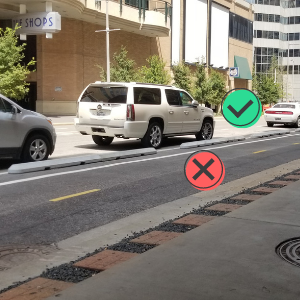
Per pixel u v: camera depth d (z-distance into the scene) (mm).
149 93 14695
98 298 3340
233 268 3928
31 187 8273
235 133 22828
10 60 30016
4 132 10023
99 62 44844
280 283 3607
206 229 5172
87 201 7254
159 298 3328
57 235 5480
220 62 66688
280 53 102438
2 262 4520
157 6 49406
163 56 53062
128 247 4773
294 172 9844
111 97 14242
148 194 7840
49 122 11203
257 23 99188
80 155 13000
